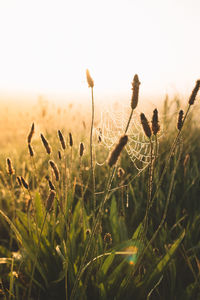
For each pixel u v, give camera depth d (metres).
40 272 0.36
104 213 0.50
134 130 0.49
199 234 0.45
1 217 0.51
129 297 0.34
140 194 0.55
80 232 0.44
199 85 0.27
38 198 0.41
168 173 0.55
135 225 0.51
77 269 0.37
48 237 0.40
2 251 0.41
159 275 0.34
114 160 0.25
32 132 0.34
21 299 0.37
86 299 0.34
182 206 0.54
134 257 0.35
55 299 0.37
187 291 0.34
